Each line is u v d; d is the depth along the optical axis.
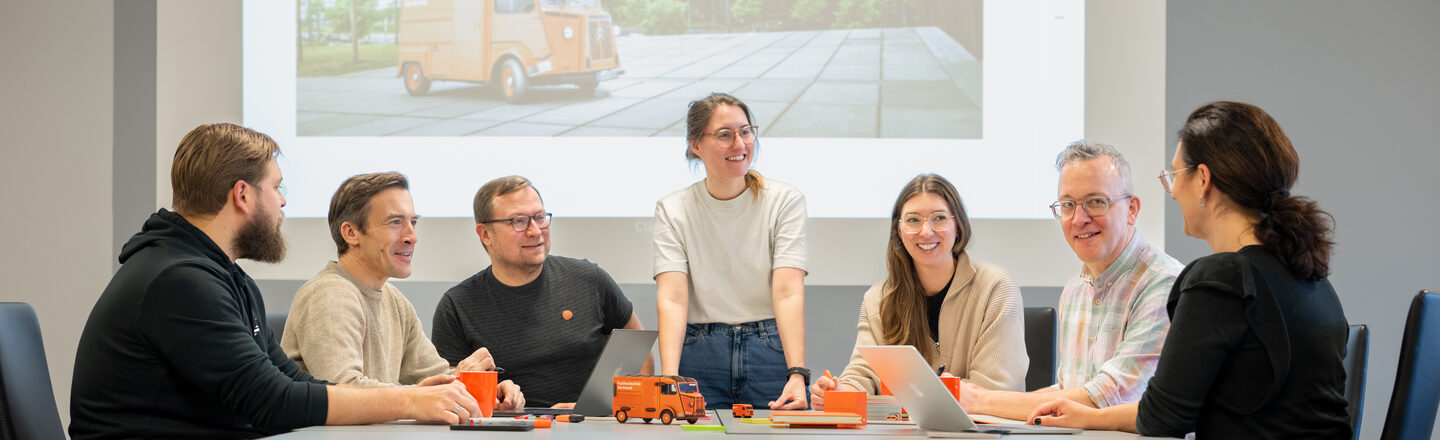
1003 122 3.65
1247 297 1.49
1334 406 1.50
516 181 2.73
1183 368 1.51
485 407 1.82
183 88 3.62
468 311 2.75
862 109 3.69
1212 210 1.62
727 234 2.75
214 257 1.74
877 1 3.70
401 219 2.30
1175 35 3.87
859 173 3.68
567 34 3.71
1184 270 1.64
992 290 2.45
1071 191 2.22
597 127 3.71
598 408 1.93
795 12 3.71
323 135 3.71
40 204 3.87
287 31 3.70
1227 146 1.57
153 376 1.66
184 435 1.69
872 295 2.60
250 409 1.67
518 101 3.71
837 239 3.65
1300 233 1.52
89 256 3.86
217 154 1.74
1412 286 3.84
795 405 2.17
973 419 1.86
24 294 3.86
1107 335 2.21
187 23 3.63
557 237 3.67
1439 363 1.88
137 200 3.89
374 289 2.34
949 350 2.49
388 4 3.73
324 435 1.46
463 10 3.71
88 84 3.87
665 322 2.67
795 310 2.66
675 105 3.71
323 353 2.10
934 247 2.42
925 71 3.68
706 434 1.53
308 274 3.68
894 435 1.54
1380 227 3.85
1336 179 3.85
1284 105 3.85
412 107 3.72
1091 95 3.58
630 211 3.69
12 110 3.87
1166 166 3.85
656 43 3.72
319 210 3.70
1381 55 3.84
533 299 2.74
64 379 3.83
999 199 3.65
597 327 2.78
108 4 3.87
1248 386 1.50
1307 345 1.50
